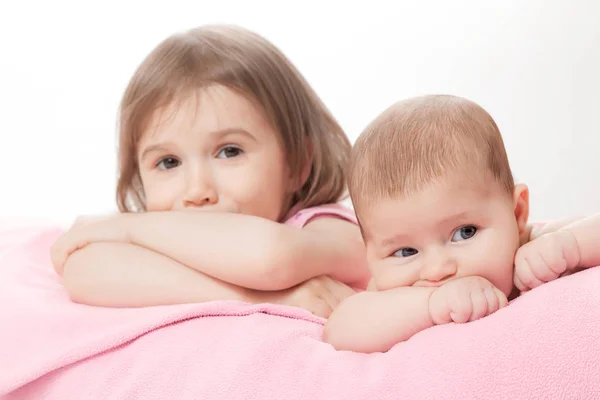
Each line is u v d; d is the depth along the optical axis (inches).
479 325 29.2
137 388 32.0
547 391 26.5
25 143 93.7
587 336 27.2
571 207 78.8
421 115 33.4
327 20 89.7
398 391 28.0
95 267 41.1
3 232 58.5
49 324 37.4
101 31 93.4
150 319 34.9
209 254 39.3
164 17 93.1
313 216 48.6
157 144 45.8
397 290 32.5
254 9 91.2
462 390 27.2
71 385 34.1
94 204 93.2
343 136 57.7
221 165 45.6
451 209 31.1
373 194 32.7
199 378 31.3
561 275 32.4
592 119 79.4
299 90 53.5
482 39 84.0
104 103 94.0
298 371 30.5
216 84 45.8
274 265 38.4
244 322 34.1
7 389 34.8
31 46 93.2
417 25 86.9
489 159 32.0
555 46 81.0
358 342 32.6
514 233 32.2
